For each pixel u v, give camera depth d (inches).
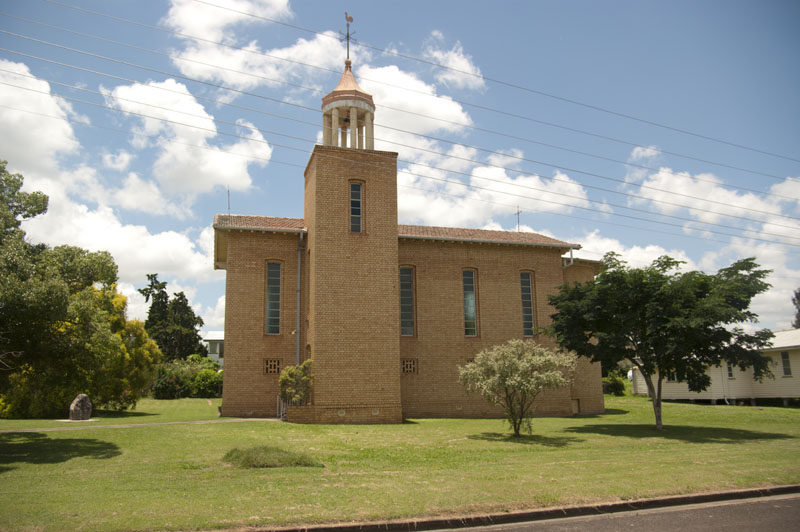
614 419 1119.6
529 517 362.0
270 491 404.8
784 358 1429.6
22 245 605.0
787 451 636.1
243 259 1081.4
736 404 1526.8
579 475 472.4
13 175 711.7
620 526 347.9
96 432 745.6
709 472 488.7
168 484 431.2
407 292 1175.0
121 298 1243.2
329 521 332.8
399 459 570.3
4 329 575.2
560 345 948.6
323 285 998.4
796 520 360.5
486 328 1199.6
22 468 501.4
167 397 1845.5
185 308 2746.1
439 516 347.9
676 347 813.9
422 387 1135.6
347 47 1179.3
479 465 534.0
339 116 1149.7
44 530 304.5
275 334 1075.9
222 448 623.2
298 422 936.3
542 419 1122.7
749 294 863.1
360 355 991.0
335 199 1032.2
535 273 1266.0
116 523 317.7
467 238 1205.7
